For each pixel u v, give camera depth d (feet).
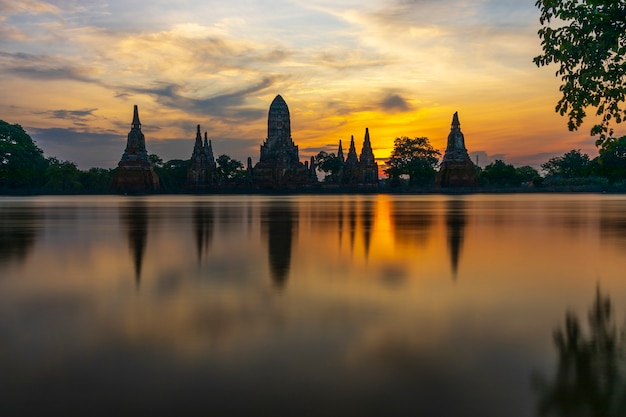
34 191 487.20
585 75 37.86
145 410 19.43
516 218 130.41
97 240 78.18
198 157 586.04
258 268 51.75
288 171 584.40
